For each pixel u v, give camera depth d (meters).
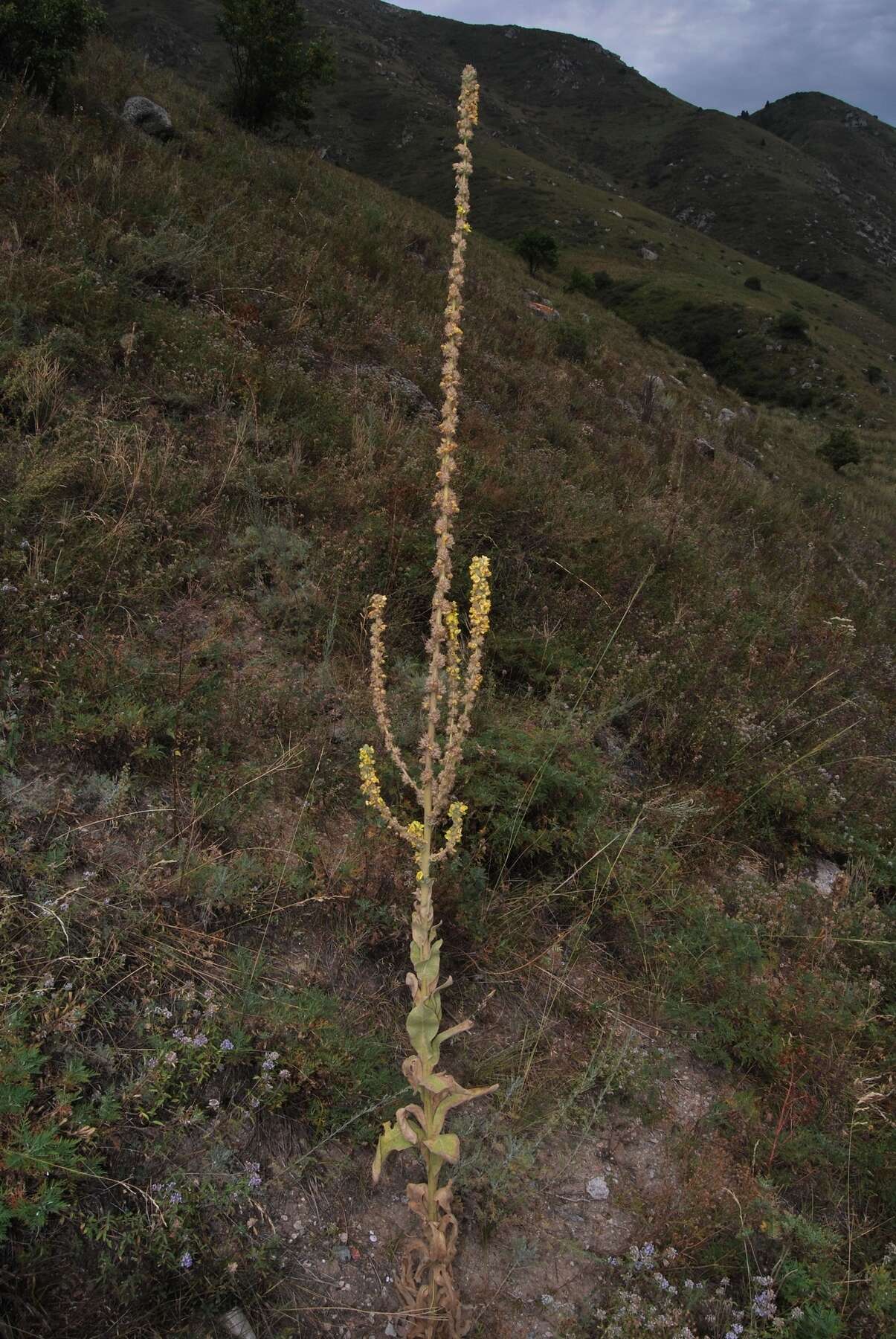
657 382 16.16
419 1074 2.04
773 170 137.62
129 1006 2.70
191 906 3.07
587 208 95.88
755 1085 3.37
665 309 74.12
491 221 92.50
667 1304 2.52
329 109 117.50
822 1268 2.68
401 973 3.24
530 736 4.19
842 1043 3.44
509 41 190.88
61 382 5.27
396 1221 2.62
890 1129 3.22
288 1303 2.34
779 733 5.73
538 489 6.97
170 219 8.13
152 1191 2.33
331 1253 2.48
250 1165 2.51
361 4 199.50
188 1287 2.26
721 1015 3.51
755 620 7.14
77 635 3.69
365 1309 2.39
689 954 3.71
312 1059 2.74
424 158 107.12
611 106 167.25
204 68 103.12
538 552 6.20
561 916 3.81
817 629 8.03
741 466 16.02
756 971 3.65
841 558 12.56
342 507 5.63
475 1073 3.04
